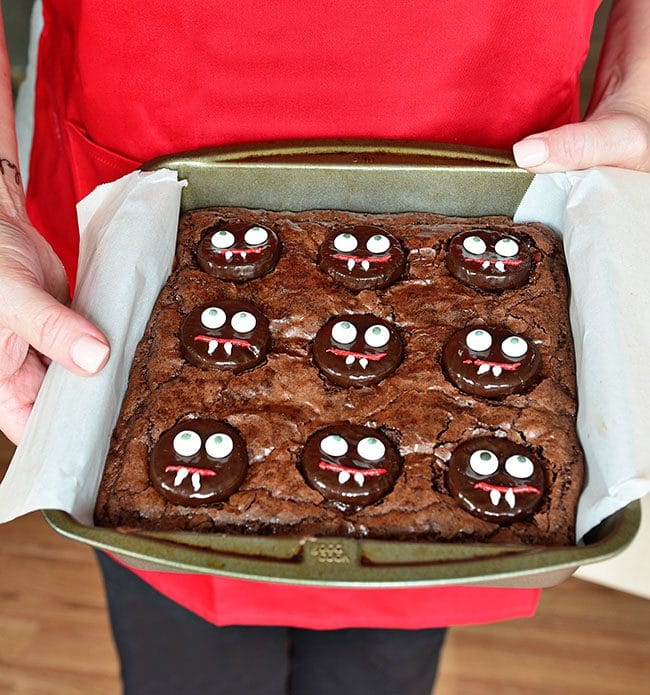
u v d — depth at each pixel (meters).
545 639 0.98
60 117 0.73
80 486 0.55
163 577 0.61
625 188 0.64
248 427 0.59
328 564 0.50
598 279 0.61
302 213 0.68
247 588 0.60
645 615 1.00
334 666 0.73
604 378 0.57
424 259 0.66
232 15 0.62
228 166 0.66
